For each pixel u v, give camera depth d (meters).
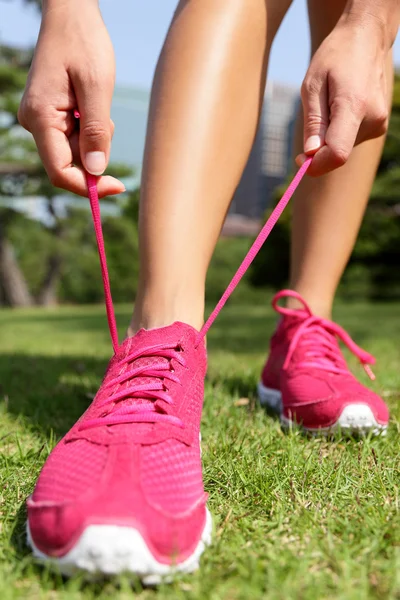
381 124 1.01
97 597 0.66
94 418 0.87
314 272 1.43
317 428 1.26
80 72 0.86
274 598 0.64
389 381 1.83
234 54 1.04
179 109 1.01
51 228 15.67
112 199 13.73
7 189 13.81
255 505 0.90
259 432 1.27
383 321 5.72
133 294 17.98
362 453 1.11
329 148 0.95
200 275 1.04
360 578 0.68
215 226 1.05
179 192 1.00
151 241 1.00
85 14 0.89
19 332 5.18
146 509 0.69
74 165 0.93
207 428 1.31
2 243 15.05
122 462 0.76
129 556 0.66
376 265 13.70
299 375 1.31
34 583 0.68
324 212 1.41
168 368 0.94
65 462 0.78
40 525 0.70
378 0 0.99
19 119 0.93
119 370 0.95
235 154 1.05
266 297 17.27
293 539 0.80
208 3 1.06
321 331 1.38
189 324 1.01
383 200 11.97
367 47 0.98
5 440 1.23
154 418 0.85
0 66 12.57
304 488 0.96
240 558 0.72
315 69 0.99
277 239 13.53
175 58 1.04
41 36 0.91
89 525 0.66
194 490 0.77
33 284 17.61
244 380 1.88
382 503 0.89
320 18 1.40
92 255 16.36
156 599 0.66
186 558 0.70
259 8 1.08
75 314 8.78
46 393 1.69
